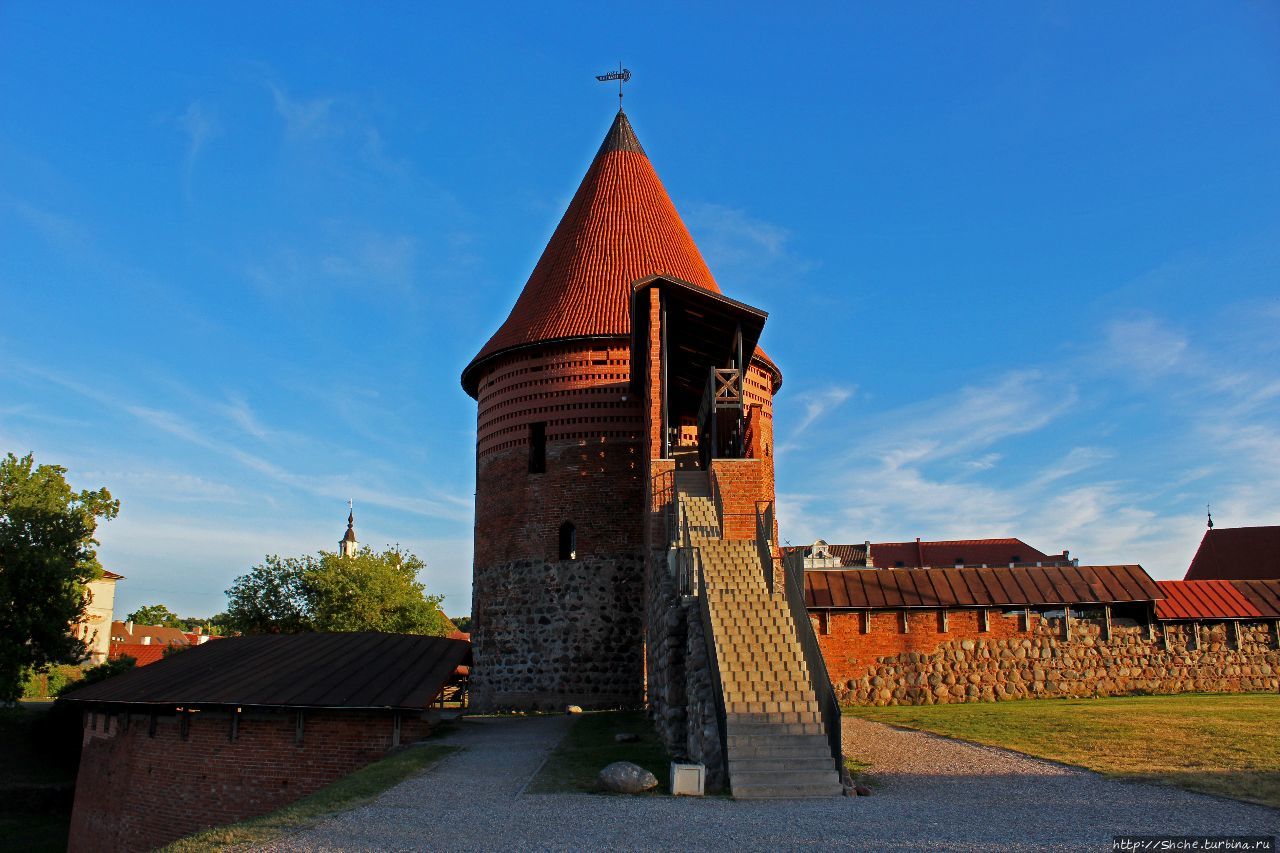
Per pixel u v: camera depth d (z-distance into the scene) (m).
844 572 27.48
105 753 24.77
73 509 37.25
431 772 15.35
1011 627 26.47
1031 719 19.14
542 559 28.58
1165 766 13.60
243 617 51.53
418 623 56.31
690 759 15.00
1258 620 26.92
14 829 28.83
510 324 31.64
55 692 53.16
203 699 21.20
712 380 24.41
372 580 52.59
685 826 10.60
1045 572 27.59
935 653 26.20
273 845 10.03
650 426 23.48
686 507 20.58
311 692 21.09
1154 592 26.66
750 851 9.27
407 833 10.52
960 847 9.17
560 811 11.75
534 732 21.23
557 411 29.34
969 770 14.13
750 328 25.33
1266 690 26.50
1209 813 10.52
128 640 90.75
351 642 25.91
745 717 13.94
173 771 22.03
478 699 29.03
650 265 31.09
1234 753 14.34
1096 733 16.78
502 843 9.90
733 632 15.93
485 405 31.41
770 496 31.03
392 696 20.66
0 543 34.34
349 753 20.33
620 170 33.31
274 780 20.67
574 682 27.47
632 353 26.98
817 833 10.04
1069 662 26.34
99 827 24.08
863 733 18.42
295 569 52.75
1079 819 10.38
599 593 27.86
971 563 63.81
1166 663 26.56
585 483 28.62
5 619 34.19
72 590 36.38
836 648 26.17
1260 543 53.53
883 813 11.13
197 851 9.91
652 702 21.91
